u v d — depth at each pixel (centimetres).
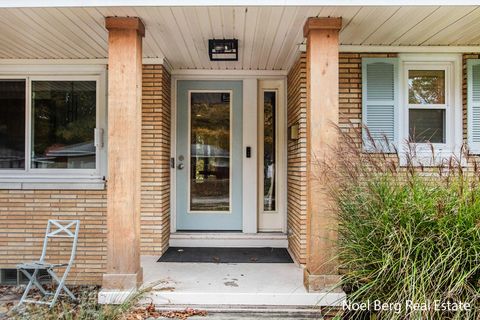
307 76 329
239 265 402
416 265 252
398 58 408
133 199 314
